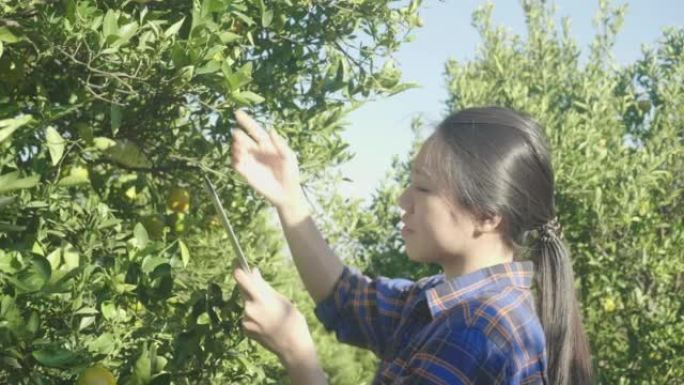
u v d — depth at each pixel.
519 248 1.58
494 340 1.41
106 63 2.53
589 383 1.67
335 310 1.90
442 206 1.54
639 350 6.90
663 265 7.00
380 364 1.64
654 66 8.25
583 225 7.13
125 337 3.04
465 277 1.53
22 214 2.54
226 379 3.22
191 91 2.55
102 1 2.66
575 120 7.39
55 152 2.37
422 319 1.58
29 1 2.41
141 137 3.15
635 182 7.14
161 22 2.54
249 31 3.06
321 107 3.54
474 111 1.57
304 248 1.88
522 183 1.54
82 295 2.54
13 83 2.69
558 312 1.63
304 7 3.31
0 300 1.99
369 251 7.39
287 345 1.52
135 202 3.55
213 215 3.71
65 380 2.35
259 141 1.87
